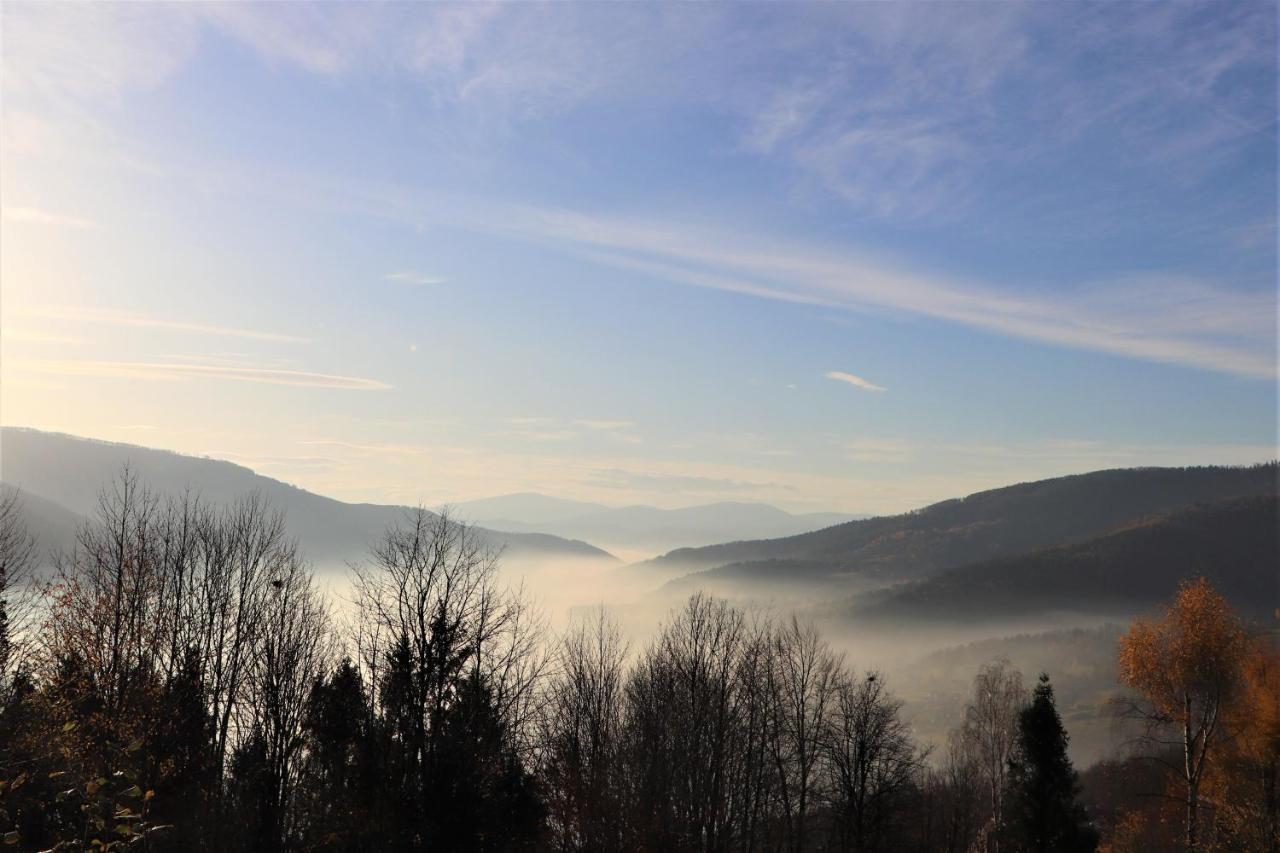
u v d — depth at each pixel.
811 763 48.44
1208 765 44.50
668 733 40.28
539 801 32.50
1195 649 41.84
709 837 39.34
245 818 28.98
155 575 32.22
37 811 15.81
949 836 58.31
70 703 23.33
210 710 32.28
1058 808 42.94
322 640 34.72
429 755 29.06
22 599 28.20
